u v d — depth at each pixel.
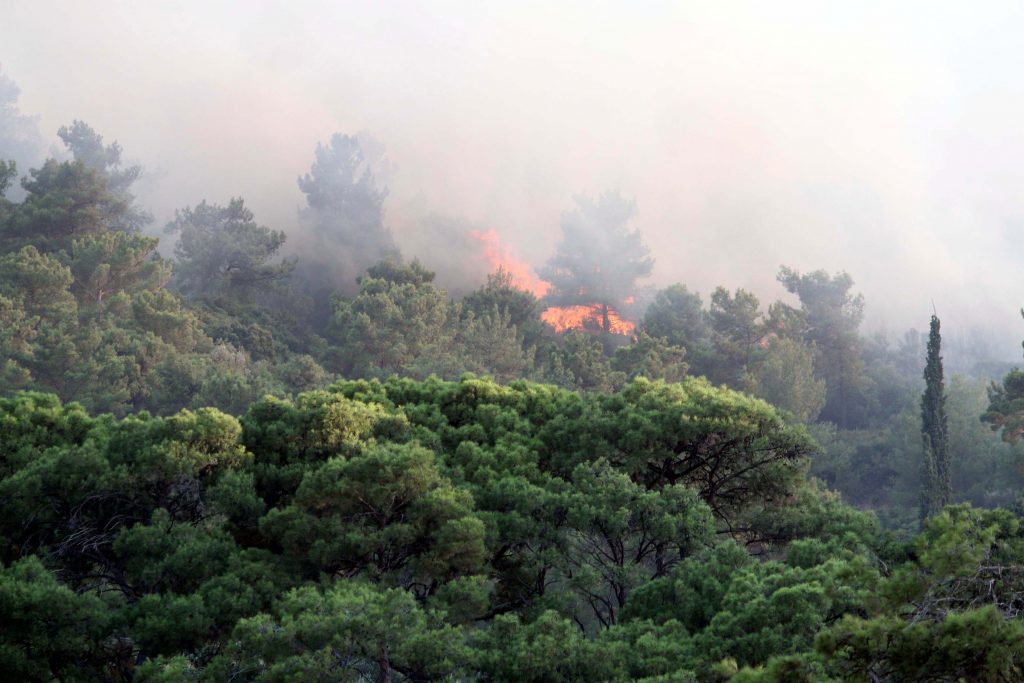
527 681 22.06
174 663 22.05
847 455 100.44
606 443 36.12
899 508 87.19
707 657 21.47
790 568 25.62
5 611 23.27
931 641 11.81
